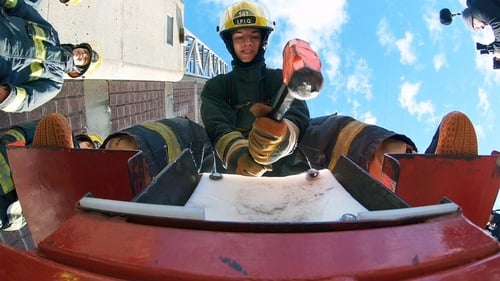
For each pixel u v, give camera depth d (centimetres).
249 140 237
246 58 324
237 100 336
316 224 142
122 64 774
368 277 127
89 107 718
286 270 127
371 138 285
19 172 258
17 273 134
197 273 126
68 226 148
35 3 472
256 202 208
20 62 408
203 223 143
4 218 365
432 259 133
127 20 813
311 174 230
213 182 229
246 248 133
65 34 598
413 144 286
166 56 1048
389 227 144
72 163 243
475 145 261
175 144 308
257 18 316
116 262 132
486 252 139
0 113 473
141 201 169
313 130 336
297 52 152
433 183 251
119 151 238
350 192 212
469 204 257
